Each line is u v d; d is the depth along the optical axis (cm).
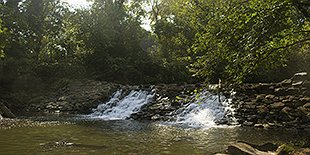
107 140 1126
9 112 1953
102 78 3119
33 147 962
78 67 3166
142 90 2336
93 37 3462
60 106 2489
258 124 1541
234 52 859
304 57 2598
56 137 1165
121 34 3728
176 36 3641
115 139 1152
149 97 2205
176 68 3303
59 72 3084
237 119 1642
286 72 2720
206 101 1866
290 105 1593
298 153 843
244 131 1379
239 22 849
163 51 3969
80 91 2700
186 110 1881
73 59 3359
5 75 2986
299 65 2653
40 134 1233
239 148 805
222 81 934
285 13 862
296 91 1644
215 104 1822
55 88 2883
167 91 2169
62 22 4041
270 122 1551
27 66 3142
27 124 1573
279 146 885
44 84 2978
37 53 3869
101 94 2544
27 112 2378
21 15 4006
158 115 1927
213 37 887
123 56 3581
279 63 1080
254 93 1802
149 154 896
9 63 3050
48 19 4138
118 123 1714
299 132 1339
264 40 833
